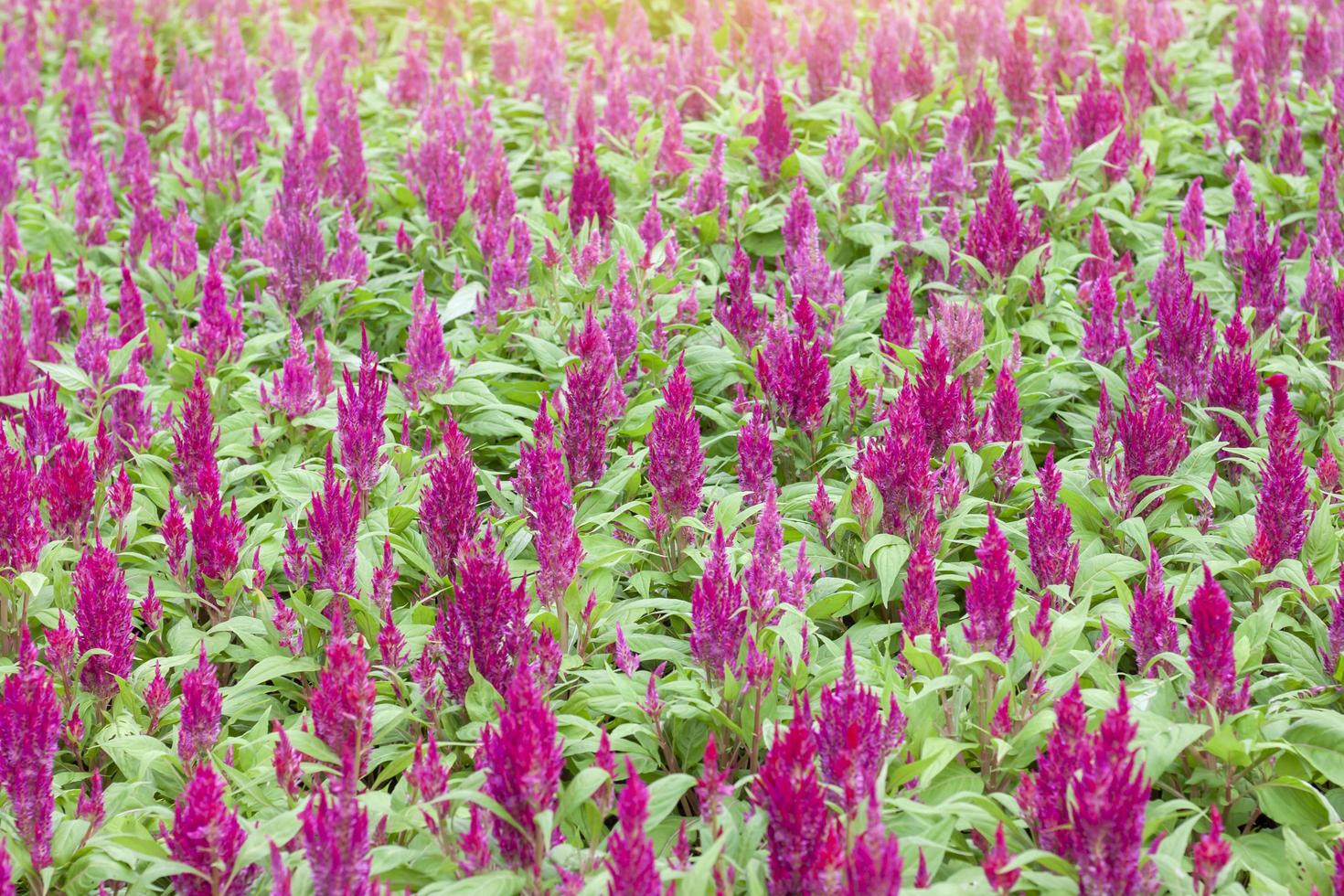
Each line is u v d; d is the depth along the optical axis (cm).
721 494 498
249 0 1345
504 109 998
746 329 589
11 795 326
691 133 868
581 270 614
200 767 310
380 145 940
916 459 433
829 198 713
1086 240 719
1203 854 285
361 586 438
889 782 334
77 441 511
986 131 778
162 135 973
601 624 418
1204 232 674
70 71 1133
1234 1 1109
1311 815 338
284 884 289
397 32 1276
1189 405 519
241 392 571
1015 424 480
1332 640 379
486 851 309
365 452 473
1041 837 305
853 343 603
